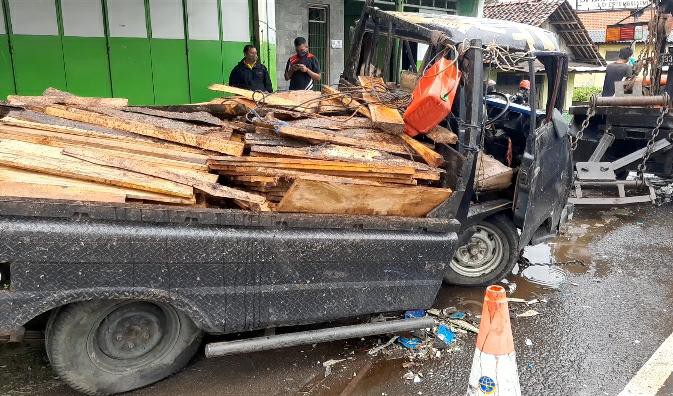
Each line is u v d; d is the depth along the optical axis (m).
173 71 8.29
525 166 4.40
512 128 5.28
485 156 4.86
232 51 8.86
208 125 3.65
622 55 9.60
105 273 2.69
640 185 7.92
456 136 3.69
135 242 2.70
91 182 2.79
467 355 3.63
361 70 5.13
